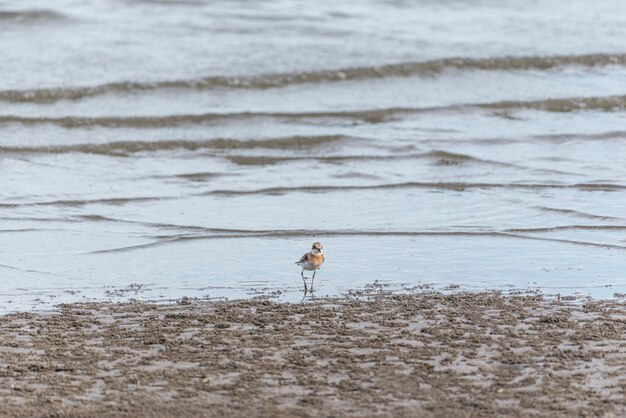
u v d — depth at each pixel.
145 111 22.27
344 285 12.34
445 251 13.76
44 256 13.46
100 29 29.23
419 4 34.12
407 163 18.78
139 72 25.00
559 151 19.73
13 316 11.02
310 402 8.66
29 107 22.34
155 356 9.77
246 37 28.91
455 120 22.28
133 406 8.56
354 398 8.73
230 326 10.72
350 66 26.11
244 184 17.34
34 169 17.98
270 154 19.47
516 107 23.36
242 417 8.36
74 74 24.64
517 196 16.50
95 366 9.48
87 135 20.41
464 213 15.59
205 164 18.72
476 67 26.92
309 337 10.33
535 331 10.50
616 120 22.42
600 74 26.88
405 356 9.75
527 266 13.11
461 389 8.92
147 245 14.01
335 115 22.19
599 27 31.55
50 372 9.32
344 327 10.66
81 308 11.40
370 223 15.08
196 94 24.00
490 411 8.45
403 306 11.44
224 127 21.22
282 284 12.41
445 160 18.91
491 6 34.22
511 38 29.80
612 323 10.79
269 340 10.24
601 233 14.55
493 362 9.57
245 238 14.38
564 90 24.97
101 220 15.17
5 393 8.79
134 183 17.31
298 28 30.12
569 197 16.45
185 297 11.85
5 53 26.38
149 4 32.41
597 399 8.70
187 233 14.58
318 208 15.90
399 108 22.80
